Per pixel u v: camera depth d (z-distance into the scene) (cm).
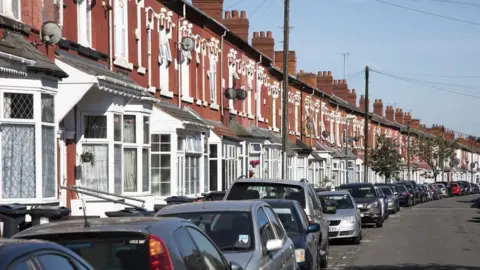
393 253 2223
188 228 778
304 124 5803
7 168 1495
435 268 1834
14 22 1568
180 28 3092
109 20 2270
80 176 1983
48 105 1580
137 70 2547
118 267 660
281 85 5275
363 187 3616
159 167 2639
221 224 1006
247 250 966
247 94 4388
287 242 1165
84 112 1991
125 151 2186
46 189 1571
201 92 3434
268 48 4978
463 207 5762
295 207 1494
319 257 1692
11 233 1205
